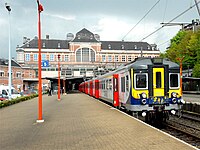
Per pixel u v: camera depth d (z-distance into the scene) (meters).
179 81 16.08
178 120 20.30
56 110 23.56
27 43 104.06
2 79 73.50
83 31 103.81
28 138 11.27
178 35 65.19
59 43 106.94
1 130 13.77
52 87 70.31
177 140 9.96
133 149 8.73
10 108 27.34
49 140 10.70
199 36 49.75
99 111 21.14
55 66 90.25
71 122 15.75
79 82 92.69
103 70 70.56
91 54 102.81
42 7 16.56
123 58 106.25
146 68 15.93
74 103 31.56
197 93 49.81
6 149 9.45
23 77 83.69
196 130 16.09
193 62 52.44
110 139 10.47
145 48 110.94
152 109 15.70
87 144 9.76
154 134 11.17
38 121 16.34
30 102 35.88
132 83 15.94
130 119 15.94
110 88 25.58
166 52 62.41
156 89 15.87
